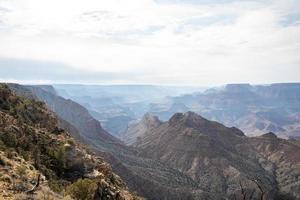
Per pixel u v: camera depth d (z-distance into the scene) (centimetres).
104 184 4922
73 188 3916
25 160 4591
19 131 5828
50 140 6334
